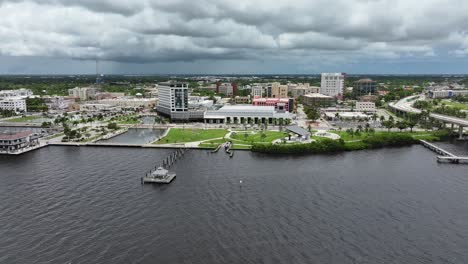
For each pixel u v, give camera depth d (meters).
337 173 191.88
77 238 117.69
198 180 179.75
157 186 169.75
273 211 140.25
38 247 112.00
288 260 106.00
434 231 124.38
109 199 151.88
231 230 124.19
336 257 107.81
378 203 148.62
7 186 167.75
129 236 119.38
